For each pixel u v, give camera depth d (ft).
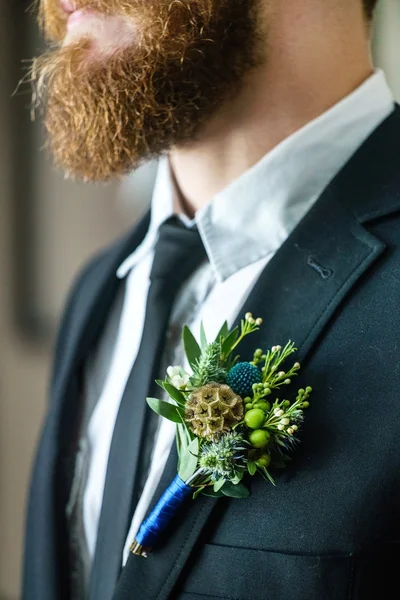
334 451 1.44
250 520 1.46
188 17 1.58
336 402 1.46
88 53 1.63
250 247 1.75
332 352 1.50
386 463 1.40
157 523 1.49
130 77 1.60
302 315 1.55
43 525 1.93
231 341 1.51
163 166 2.04
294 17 1.66
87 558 1.89
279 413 1.41
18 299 3.36
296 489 1.44
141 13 1.58
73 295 2.35
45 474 1.96
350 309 1.52
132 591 1.51
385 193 1.62
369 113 1.74
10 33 3.19
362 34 1.78
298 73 1.70
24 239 3.33
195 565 1.48
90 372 2.06
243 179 1.72
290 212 1.72
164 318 1.77
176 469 1.54
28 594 1.98
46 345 3.39
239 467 1.43
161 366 1.74
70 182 3.34
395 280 1.52
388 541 1.40
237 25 1.61
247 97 1.70
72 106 1.66
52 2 1.74
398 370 1.44
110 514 1.68
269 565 1.42
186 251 1.85
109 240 3.36
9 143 3.27
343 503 1.41
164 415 1.45
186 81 1.61
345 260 1.57
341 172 1.68
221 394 1.43
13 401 3.43
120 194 3.34
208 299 1.78
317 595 1.39
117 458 1.71
